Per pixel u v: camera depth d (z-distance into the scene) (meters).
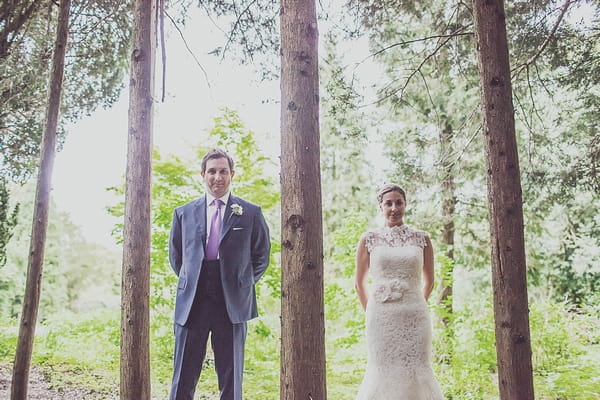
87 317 7.83
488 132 2.99
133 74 3.37
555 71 6.04
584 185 6.05
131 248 3.20
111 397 4.65
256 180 6.55
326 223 13.76
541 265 10.19
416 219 8.62
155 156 6.27
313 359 2.42
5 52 5.89
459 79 7.75
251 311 3.16
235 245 3.10
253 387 5.30
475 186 8.41
